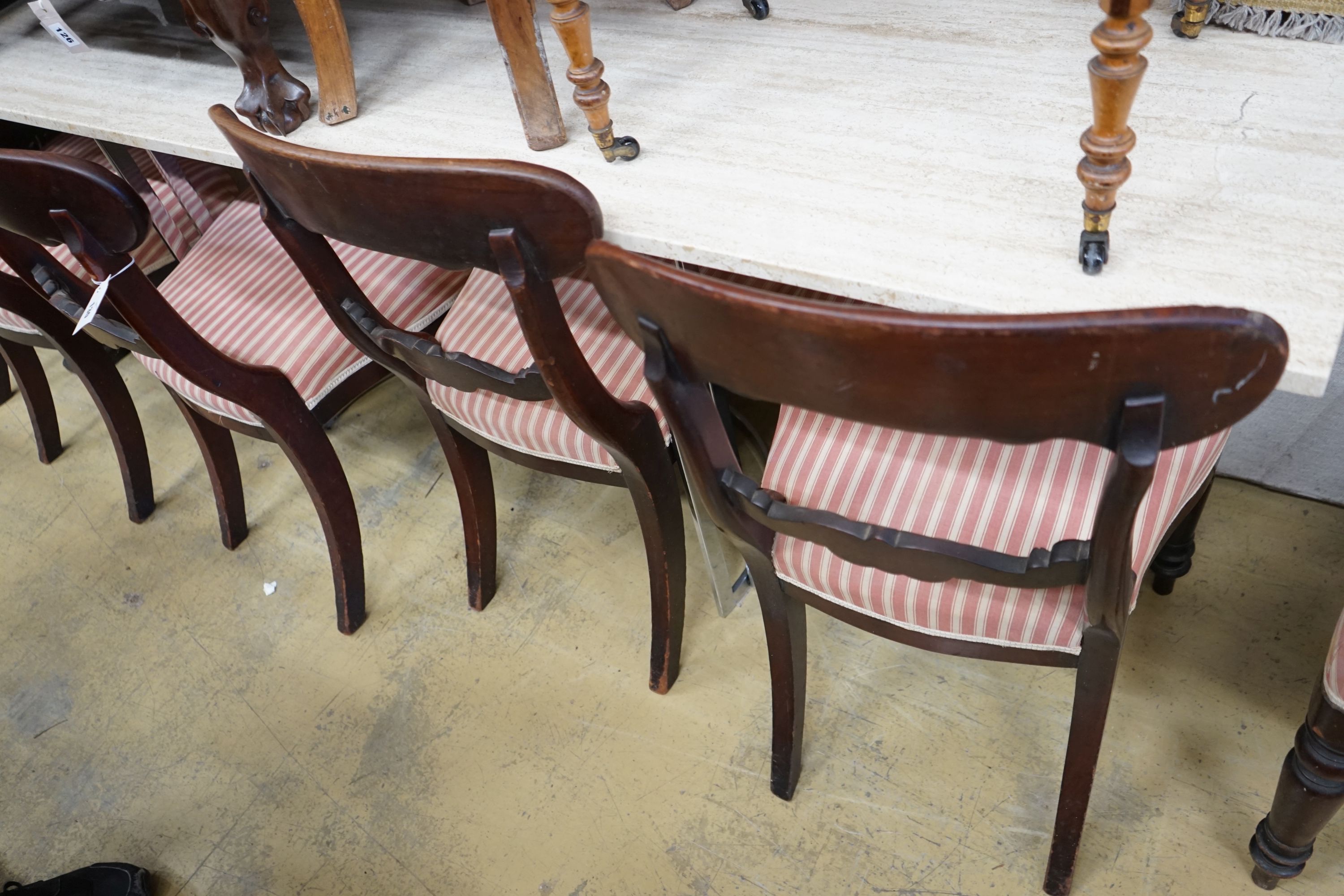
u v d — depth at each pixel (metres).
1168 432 0.58
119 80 1.35
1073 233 0.79
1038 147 0.88
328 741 1.36
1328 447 1.26
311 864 1.24
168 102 1.27
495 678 1.38
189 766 1.37
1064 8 1.05
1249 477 1.37
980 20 1.06
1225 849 1.07
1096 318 0.51
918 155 0.90
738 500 0.82
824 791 1.19
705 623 1.39
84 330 1.32
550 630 1.42
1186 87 0.90
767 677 1.31
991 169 0.87
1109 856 1.08
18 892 1.21
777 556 0.93
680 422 0.75
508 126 1.08
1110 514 0.64
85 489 1.82
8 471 1.89
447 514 1.63
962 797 1.16
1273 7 0.92
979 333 0.53
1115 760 1.15
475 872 1.20
